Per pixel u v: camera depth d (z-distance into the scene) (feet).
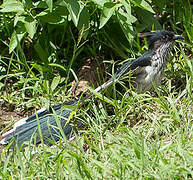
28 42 34.73
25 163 23.98
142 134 25.17
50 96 30.63
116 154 21.90
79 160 21.91
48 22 30.60
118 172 21.08
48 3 28.30
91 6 31.78
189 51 34.37
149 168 21.33
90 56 34.53
